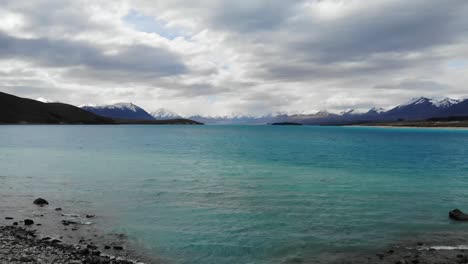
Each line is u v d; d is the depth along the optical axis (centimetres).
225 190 2952
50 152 6469
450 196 2791
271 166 4681
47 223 1956
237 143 10325
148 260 1451
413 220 2092
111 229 1867
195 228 1895
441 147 8994
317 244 1670
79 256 1427
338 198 2670
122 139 11350
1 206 2338
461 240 1750
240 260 1477
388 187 3158
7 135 12544
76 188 3009
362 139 13475
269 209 2314
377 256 1520
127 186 3117
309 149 8031
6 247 1492
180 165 4712
